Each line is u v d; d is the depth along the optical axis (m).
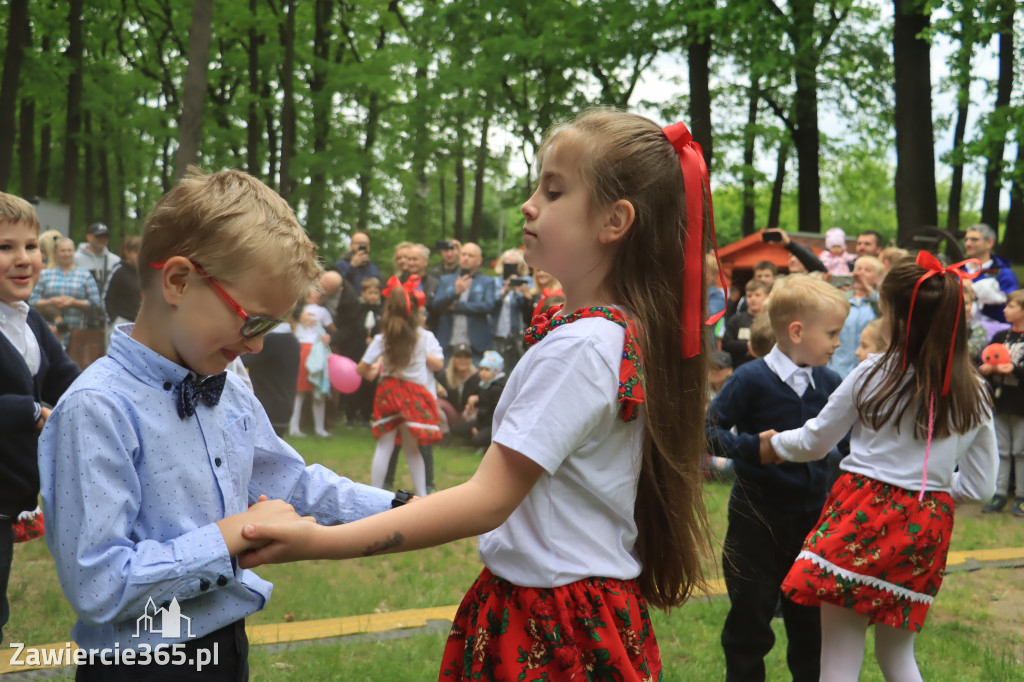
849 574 2.77
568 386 1.56
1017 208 16.47
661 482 1.74
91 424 1.51
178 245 1.55
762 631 3.12
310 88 21.34
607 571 1.62
